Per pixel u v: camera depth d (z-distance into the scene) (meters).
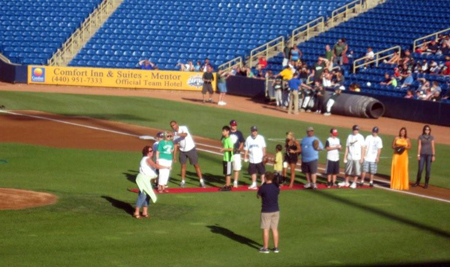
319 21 63.84
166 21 66.62
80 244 21.42
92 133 41.41
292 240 23.06
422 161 32.34
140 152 36.69
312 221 25.56
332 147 31.06
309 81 55.25
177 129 29.62
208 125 45.62
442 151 40.31
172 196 28.12
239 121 47.22
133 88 60.94
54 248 20.91
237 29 64.88
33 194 26.73
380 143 31.78
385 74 54.22
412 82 52.75
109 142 39.00
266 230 21.55
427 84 50.53
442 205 29.03
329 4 65.50
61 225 23.27
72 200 26.31
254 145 29.78
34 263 19.47
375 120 49.75
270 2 66.75
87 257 20.22
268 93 55.59
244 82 58.66
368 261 21.11
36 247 20.91
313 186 30.67
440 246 23.16
